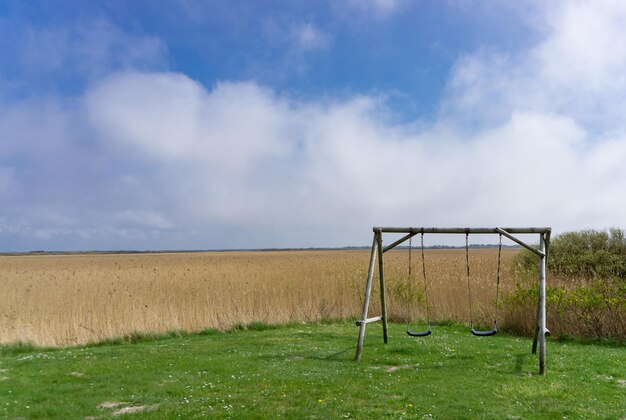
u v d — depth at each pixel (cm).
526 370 1060
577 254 2469
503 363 1124
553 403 820
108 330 1578
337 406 810
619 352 1261
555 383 943
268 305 1958
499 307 1723
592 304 1490
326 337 1527
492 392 888
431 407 803
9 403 863
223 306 1920
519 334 1599
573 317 1500
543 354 1036
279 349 1329
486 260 3456
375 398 855
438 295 2011
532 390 896
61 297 2078
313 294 2155
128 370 1096
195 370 1084
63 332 1562
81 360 1222
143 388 946
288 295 2116
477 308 1828
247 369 1087
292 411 786
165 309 1816
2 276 3328
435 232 1292
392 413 773
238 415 770
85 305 1884
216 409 805
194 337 1608
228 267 3791
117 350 1381
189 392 914
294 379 984
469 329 1698
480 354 1222
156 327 1661
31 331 1552
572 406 803
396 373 1040
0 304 1944
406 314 1919
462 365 1109
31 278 3089
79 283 2642
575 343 1420
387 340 1406
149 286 2369
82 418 790
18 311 1819
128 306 1839
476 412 779
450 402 830
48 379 1033
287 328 1766
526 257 2644
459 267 2827
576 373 1027
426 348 1295
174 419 760
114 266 5006
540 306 1097
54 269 4425
